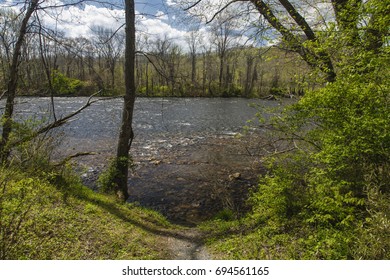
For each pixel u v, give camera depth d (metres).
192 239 6.72
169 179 12.26
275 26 6.69
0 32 7.16
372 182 4.47
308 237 4.85
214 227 7.49
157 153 16.11
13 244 3.96
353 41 4.99
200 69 66.81
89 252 4.80
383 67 4.55
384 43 4.66
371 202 4.18
